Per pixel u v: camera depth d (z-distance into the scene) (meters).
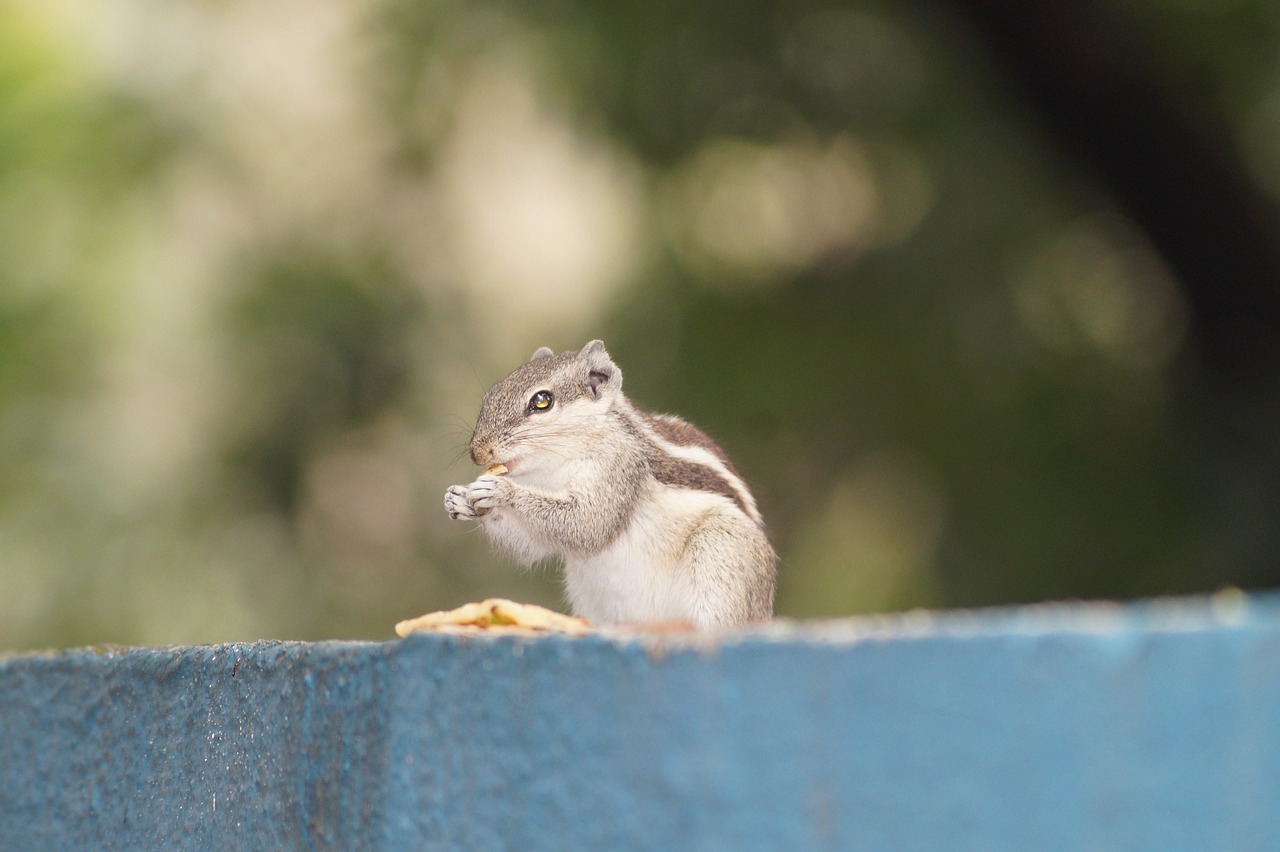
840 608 15.55
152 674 4.93
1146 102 14.47
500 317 17.55
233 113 16.41
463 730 3.24
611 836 2.90
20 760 5.66
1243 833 2.33
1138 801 2.39
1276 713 2.32
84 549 16.05
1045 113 15.06
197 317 16.11
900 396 15.65
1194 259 15.20
